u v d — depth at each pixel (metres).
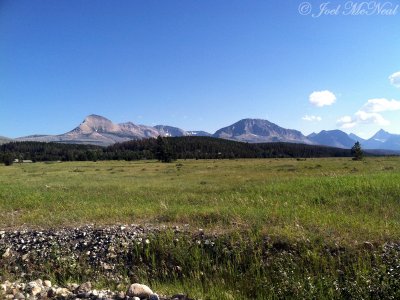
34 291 7.36
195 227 11.12
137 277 9.00
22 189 24.22
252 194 17.84
